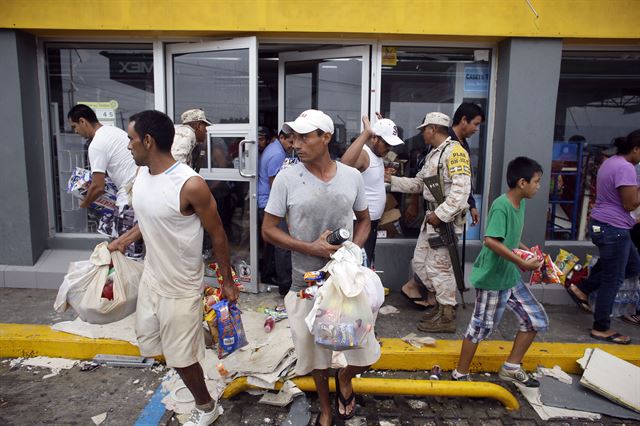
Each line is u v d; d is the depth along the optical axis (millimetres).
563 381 3379
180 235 2436
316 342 2289
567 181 5207
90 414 2924
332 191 2451
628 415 3020
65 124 5098
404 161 5035
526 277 4777
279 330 3646
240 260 4723
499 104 4746
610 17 4414
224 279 2678
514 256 2902
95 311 2705
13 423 2814
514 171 2979
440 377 3451
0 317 4039
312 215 2461
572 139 5215
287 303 2656
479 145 5020
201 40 4750
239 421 2895
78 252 5023
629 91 5145
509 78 4520
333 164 2545
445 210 3629
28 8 4406
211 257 4824
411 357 3510
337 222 2500
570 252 5020
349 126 4934
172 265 2471
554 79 4523
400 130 4992
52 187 5090
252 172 4535
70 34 4691
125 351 3537
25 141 4684
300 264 2566
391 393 3059
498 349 3592
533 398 3174
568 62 5086
